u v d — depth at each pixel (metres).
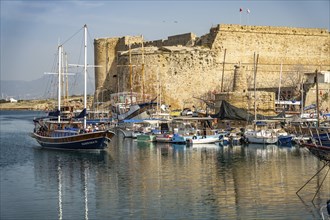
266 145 62.41
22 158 55.44
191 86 100.19
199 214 31.03
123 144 67.00
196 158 52.31
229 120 70.38
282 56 105.69
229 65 102.12
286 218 29.77
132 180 41.06
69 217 31.16
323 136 48.66
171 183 39.47
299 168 44.75
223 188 37.41
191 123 74.56
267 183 38.66
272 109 75.25
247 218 30.00
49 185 40.03
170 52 100.44
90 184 39.94
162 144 66.38
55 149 63.09
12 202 34.81
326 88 83.31
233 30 102.50
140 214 31.36
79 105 114.12
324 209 31.16
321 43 108.75
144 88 99.06
